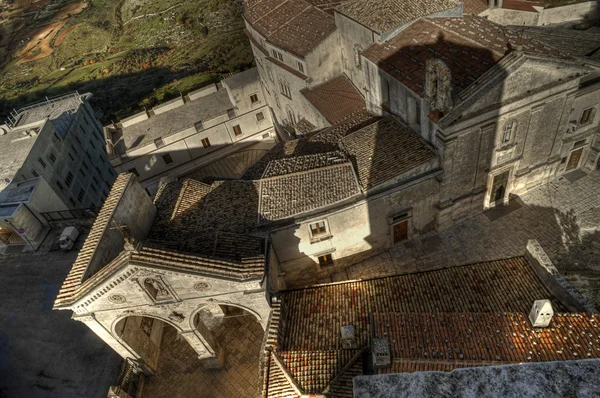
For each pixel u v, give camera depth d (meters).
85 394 29.80
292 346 24.97
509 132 31.52
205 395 29.55
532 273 26.09
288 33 43.91
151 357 30.95
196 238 26.94
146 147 50.84
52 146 52.97
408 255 34.75
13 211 40.53
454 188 33.16
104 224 26.95
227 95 56.28
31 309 36.16
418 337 21.30
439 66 26.22
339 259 34.25
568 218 34.12
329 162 32.03
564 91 30.58
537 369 6.44
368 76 36.78
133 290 23.84
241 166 55.34
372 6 36.16
